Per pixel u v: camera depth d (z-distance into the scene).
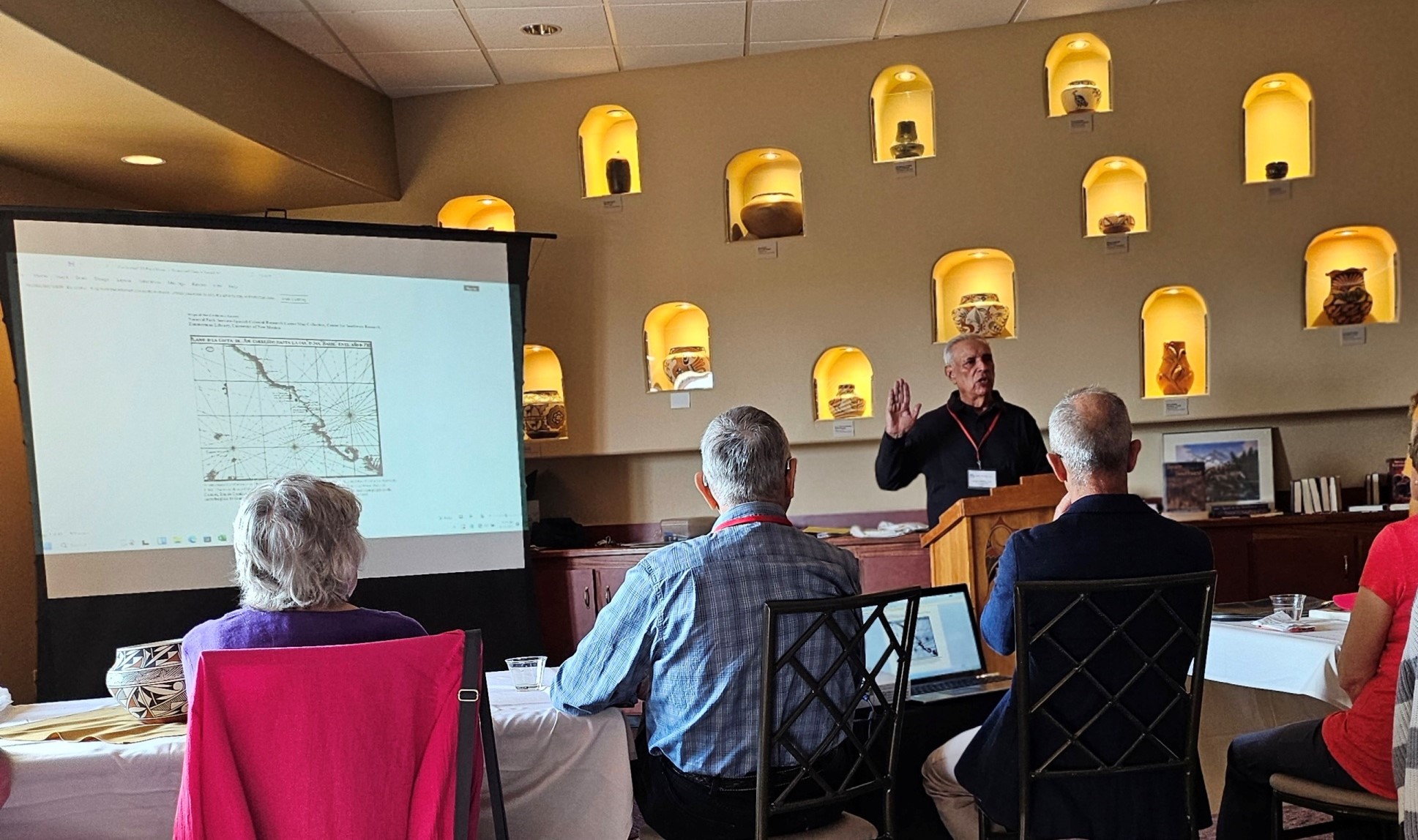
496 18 4.18
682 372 4.96
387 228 3.62
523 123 5.00
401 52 4.46
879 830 2.28
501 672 2.37
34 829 1.79
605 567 4.71
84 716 2.08
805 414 4.83
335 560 1.78
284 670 1.56
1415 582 1.98
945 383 4.72
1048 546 2.01
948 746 2.42
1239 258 4.50
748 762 1.92
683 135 4.89
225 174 4.53
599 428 4.98
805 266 4.82
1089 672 1.96
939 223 4.71
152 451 3.22
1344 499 4.65
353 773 1.57
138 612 3.19
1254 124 4.60
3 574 4.28
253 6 3.89
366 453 3.55
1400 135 4.38
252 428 3.36
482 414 3.75
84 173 4.43
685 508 5.19
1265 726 2.93
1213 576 1.95
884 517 5.03
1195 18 4.50
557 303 5.00
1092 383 4.61
